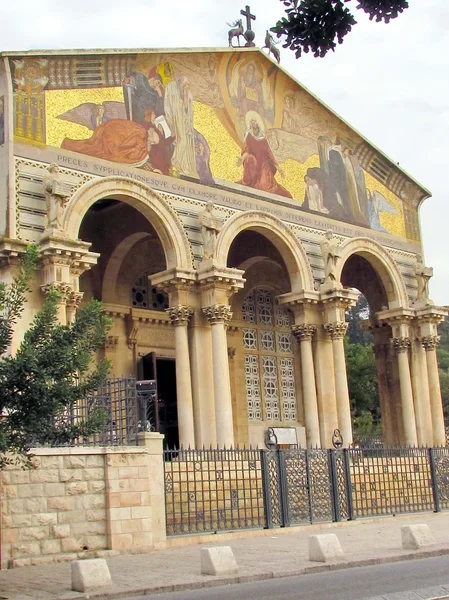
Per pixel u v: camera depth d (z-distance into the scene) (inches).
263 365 1668.3
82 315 670.5
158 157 1306.6
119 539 855.7
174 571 705.6
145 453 895.1
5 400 629.6
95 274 1459.2
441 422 1630.2
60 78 1210.0
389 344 1706.4
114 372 1454.2
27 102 1166.3
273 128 1504.7
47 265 1122.0
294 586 604.1
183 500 995.9
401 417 1676.9
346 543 872.9
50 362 642.2
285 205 1486.2
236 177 1416.1
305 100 1572.3
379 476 1178.6
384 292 1689.2
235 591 595.2
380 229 1669.5
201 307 1315.2
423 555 775.1
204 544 910.4
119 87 1275.8
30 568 773.9
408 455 1236.5
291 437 1654.8
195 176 1352.1
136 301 1525.6
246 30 1513.3
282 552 808.3
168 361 1565.0
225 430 1264.8
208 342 1314.0
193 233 1330.0
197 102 1386.6
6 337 656.4
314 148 1573.6
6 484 799.1
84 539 840.3
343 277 1752.0
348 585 593.0
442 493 1264.8
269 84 1514.5
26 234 1126.4
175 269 1283.2
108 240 1457.9
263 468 1019.9
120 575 692.1
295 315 1480.1
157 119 1318.9
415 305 1670.8
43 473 824.3
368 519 1109.1
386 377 1708.9
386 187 1711.4
